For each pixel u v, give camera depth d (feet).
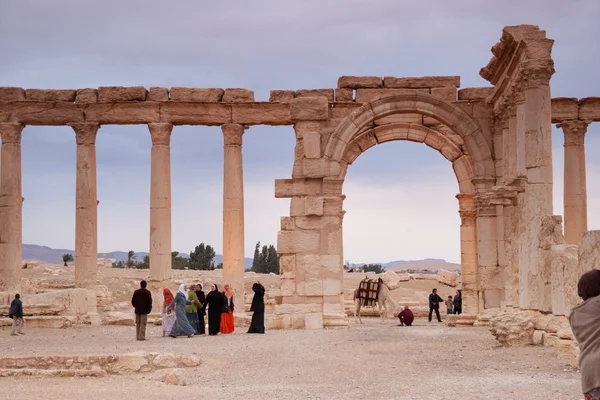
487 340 87.56
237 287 128.77
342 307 111.24
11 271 130.00
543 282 79.20
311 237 110.22
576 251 72.54
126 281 183.21
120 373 63.46
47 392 53.78
